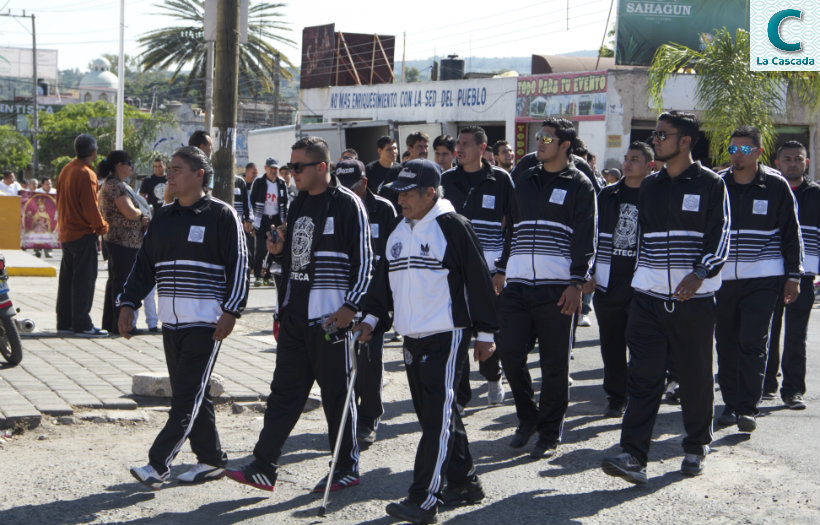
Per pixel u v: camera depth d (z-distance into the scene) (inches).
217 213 204.1
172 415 201.3
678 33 1075.9
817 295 611.8
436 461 186.5
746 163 272.8
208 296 203.9
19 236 785.6
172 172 202.1
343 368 204.5
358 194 274.7
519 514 195.8
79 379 297.3
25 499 197.8
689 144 219.3
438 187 192.9
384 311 200.7
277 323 209.3
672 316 216.7
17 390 279.1
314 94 1573.6
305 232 206.4
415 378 194.9
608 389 286.2
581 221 235.9
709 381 221.8
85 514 190.5
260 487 199.6
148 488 207.8
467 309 193.0
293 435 258.7
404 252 192.9
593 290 286.7
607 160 955.3
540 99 1046.4
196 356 202.7
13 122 3353.8
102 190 379.9
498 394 298.8
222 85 397.7
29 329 387.9
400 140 928.3
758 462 235.6
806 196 311.1
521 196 244.8
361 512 196.1
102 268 738.2
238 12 397.7
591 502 203.8
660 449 248.8
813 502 204.1
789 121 960.9
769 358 309.7
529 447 249.4
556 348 239.0
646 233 223.9
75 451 233.1
